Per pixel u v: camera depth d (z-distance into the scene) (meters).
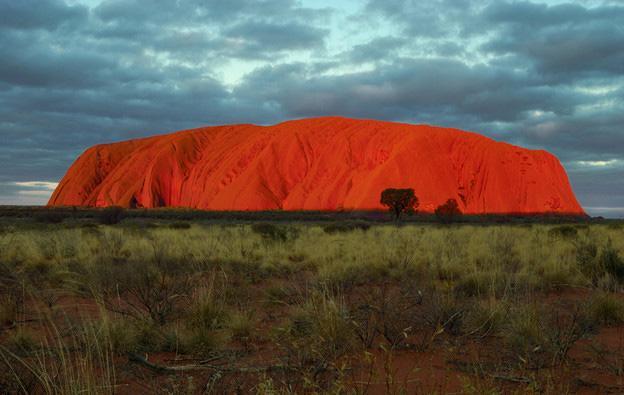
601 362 4.06
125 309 6.18
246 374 3.70
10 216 74.88
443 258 10.78
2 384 3.39
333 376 3.49
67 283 8.16
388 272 10.25
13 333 5.07
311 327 4.94
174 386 3.25
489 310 5.36
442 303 5.48
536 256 11.54
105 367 3.99
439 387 3.32
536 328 4.66
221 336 4.91
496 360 4.12
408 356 4.23
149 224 32.06
